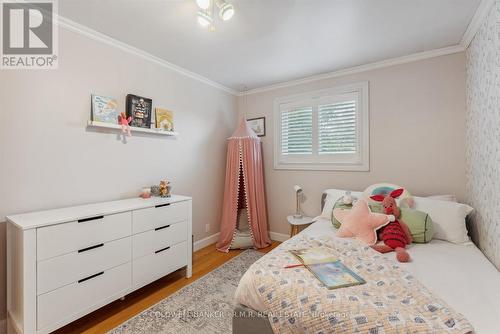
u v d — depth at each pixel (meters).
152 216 2.12
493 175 1.64
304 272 1.35
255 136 3.40
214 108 3.47
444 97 2.44
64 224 1.56
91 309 1.69
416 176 2.59
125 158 2.39
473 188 2.10
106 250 1.78
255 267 1.43
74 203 2.01
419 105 2.56
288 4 1.74
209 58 2.68
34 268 1.42
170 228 2.28
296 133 3.40
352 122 2.98
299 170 3.37
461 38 2.23
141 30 2.10
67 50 1.97
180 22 1.98
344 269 1.36
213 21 1.96
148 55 2.56
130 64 2.42
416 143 2.59
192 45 2.37
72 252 1.60
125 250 1.91
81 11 1.83
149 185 2.62
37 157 1.81
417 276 1.35
